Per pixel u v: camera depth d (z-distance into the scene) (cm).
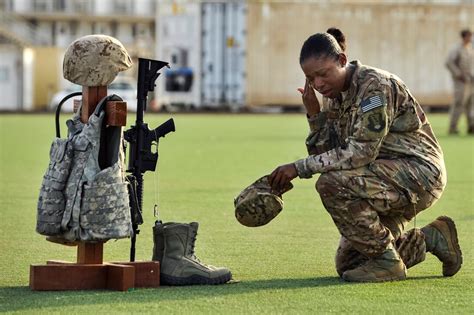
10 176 2762
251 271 1387
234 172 2917
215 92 7962
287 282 1297
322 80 1270
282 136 4844
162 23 8081
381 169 1284
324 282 1297
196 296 1195
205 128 5603
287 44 7781
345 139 1302
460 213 2031
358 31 7831
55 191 1188
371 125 1269
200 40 7931
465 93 5025
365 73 1285
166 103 8269
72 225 1183
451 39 7906
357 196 1273
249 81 7825
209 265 1325
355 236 1282
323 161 1274
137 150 1258
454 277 1342
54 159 1198
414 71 7925
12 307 1129
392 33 7862
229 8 7869
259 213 1298
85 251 1235
